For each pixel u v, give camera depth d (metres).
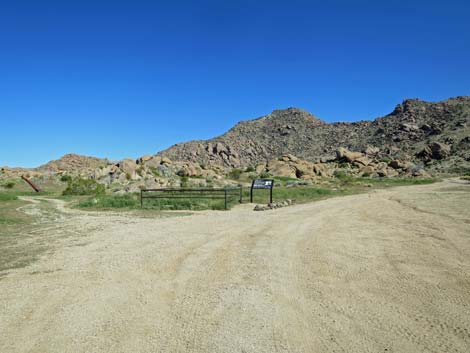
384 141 175.38
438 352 4.86
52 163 112.69
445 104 192.88
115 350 4.97
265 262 9.05
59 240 11.99
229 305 6.39
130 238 12.20
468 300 6.55
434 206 20.69
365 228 13.70
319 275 8.00
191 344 5.09
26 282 7.66
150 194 31.81
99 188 39.62
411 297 6.71
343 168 101.38
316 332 5.41
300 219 16.30
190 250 10.37
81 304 6.50
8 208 23.02
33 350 5.00
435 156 121.12
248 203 24.61
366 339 5.20
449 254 9.62
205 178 60.47
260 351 4.88
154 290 7.18
